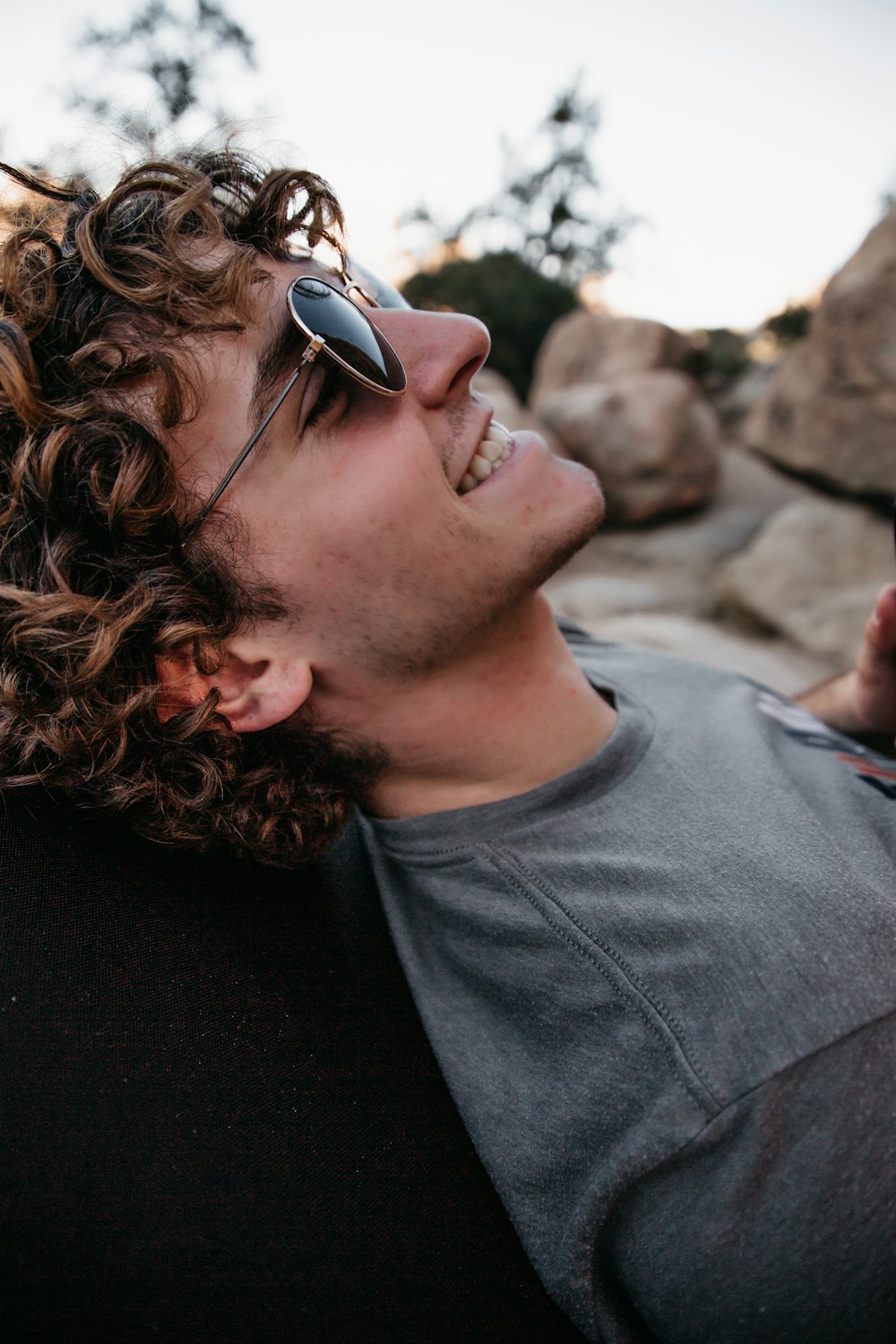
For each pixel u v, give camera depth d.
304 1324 0.68
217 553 0.84
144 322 0.80
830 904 0.72
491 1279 0.72
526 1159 0.74
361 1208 0.73
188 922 0.83
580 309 9.08
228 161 0.98
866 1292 0.65
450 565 0.89
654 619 3.34
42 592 0.80
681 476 4.51
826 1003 0.66
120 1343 0.65
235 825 0.89
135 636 0.82
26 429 0.78
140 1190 0.69
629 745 0.97
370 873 1.06
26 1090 0.69
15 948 0.74
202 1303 0.67
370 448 0.85
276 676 0.90
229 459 0.82
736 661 2.99
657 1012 0.71
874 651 1.29
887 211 3.55
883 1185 0.64
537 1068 0.77
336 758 0.97
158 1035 0.75
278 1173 0.73
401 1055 0.83
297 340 0.82
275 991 0.83
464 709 0.97
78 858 0.82
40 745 0.81
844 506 3.62
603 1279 0.70
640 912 0.77
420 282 9.34
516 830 0.91
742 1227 0.64
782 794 0.89
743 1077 0.66
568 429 4.82
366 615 0.89
